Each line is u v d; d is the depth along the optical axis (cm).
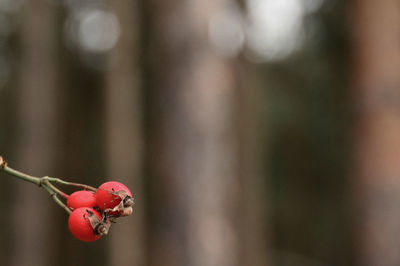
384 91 632
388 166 618
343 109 696
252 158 547
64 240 1188
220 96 503
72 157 1274
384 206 612
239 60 541
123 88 719
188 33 503
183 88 497
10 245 968
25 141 1017
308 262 1257
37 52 1054
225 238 484
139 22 530
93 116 1393
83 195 217
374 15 653
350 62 674
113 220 214
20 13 1159
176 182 486
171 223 481
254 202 547
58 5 1192
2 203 1043
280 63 1301
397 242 602
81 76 1405
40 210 991
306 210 1332
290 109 1252
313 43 1141
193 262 471
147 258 488
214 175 489
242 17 594
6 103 1249
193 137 490
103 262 1259
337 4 932
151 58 511
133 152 659
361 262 626
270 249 1216
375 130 631
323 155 1238
